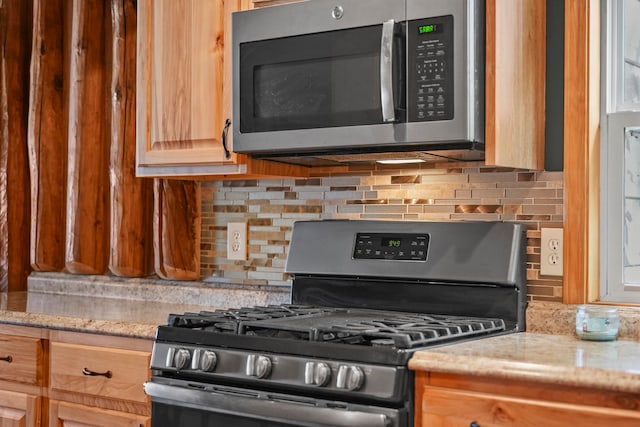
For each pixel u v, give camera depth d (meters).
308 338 1.94
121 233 2.94
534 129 2.19
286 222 2.68
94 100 3.07
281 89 2.26
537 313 2.13
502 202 2.28
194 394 1.94
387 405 1.71
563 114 2.21
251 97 2.32
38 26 3.16
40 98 3.16
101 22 3.09
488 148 1.99
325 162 2.50
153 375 2.08
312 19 2.20
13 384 2.51
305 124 2.22
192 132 2.47
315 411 1.74
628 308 2.07
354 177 2.54
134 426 2.19
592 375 1.53
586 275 2.14
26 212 3.32
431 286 2.24
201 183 2.89
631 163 2.22
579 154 2.15
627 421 1.50
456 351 1.73
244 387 1.90
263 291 2.68
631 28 2.28
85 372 2.29
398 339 1.73
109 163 3.09
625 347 1.85
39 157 3.16
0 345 2.53
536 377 1.58
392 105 2.03
